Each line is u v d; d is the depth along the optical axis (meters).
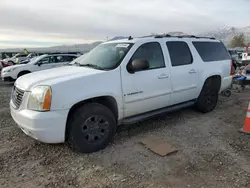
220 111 6.20
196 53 5.57
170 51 5.03
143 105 4.53
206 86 5.80
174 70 4.97
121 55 4.36
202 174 3.26
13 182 3.14
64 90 3.57
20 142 4.32
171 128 4.95
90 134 3.85
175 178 3.18
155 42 4.83
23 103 3.69
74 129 3.69
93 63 4.54
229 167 3.43
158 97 4.72
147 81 4.48
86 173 3.32
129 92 4.26
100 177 3.22
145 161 3.61
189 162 3.57
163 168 3.41
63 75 3.91
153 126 5.07
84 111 3.73
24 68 13.14
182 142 4.26
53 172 3.36
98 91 3.86
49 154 3.87
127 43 4.62
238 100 7.47
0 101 7.89
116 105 4.14
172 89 4.95
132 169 3.40
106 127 4.00
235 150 3.95
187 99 5.42
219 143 4.21
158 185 3.03
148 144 4.15
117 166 3.48
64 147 4.09
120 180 3.14
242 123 5.24
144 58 4.53
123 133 4.70
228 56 6.55
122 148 4.06
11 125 5.24
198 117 5.66
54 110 3.51
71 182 3.12
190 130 4.82
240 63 16.62
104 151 3.96
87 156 3.79
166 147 4.01
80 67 4.46
